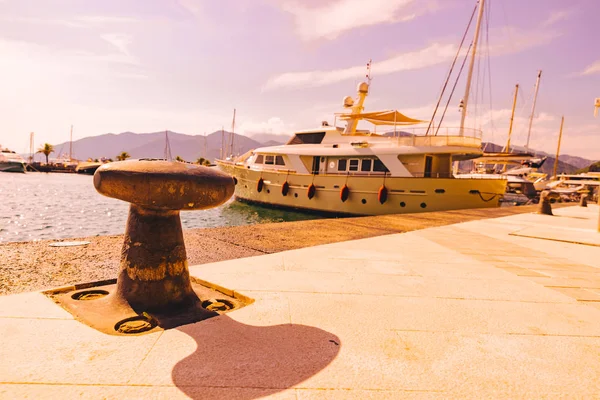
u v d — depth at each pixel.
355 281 3.07
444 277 3.41
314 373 1.53
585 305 2.73
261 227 6.15
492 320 2.30
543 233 7.62
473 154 17.95
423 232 7.01
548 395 1.46
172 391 1.34
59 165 107.75
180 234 2.31
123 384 1.37
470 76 23.70
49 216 22.64
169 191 1.99
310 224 6.96
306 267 3.49
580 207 22.34
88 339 1.73
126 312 2.09
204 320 2.07
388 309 2.40
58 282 2.58
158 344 1.73
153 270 2.17
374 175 19.08
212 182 2.13
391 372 1.58
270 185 23.20
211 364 1.56
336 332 1.98
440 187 17.20
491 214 13.42
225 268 3.31
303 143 22.45
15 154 92.06
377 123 22.97
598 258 5.03
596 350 1.91
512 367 1.68
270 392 1.37
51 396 1.27
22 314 1.97
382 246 5.05
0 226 18.48
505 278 3.50
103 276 2.78
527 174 52.66
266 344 1.78
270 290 2.67
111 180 2.01
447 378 1.55
